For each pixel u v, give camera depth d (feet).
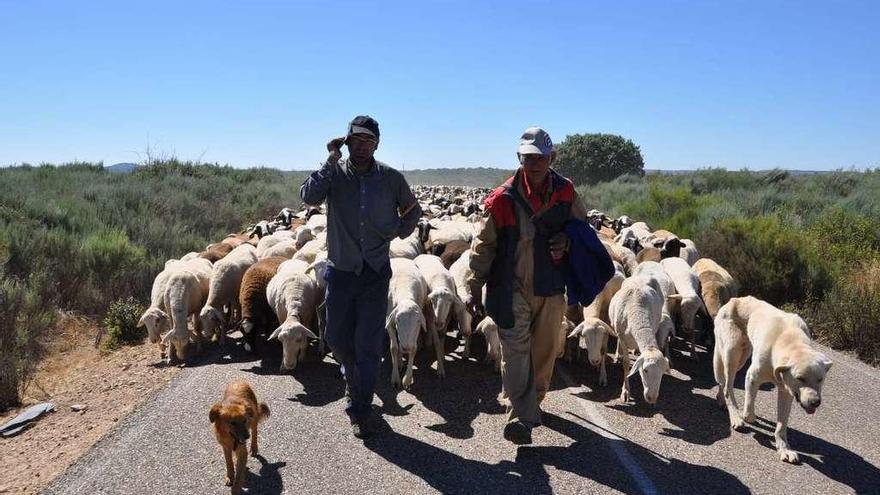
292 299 25.61
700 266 32.45
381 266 17.93
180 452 17.16
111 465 16.43
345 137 17.43
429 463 16.70
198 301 28.63
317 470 16.31
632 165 177.99
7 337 27.68
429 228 42.24
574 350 26.84
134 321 30.89
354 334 18.39
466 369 24.71
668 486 15.58
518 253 16.93
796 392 16.85
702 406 21.09
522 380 17.20
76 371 26.61
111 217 49.47
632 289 22.16
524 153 16.22
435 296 23.53
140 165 85.92
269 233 49.93
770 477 16.12
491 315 17.21
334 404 20.88
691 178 92.99
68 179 66.74
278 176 112.16
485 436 18.40
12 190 49.98
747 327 19.71
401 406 20.81
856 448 17.80
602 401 21.54
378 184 17.56
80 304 34.06
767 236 37.52
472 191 120.06
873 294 29.25
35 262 35.81
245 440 14.82
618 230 59.31
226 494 15.12
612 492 15.25
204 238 54.03
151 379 24.07
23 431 19.92
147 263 38.99
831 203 57.72
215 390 21.97
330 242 17.87
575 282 17.25
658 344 24.14
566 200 17.03
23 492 15.43
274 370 24.56
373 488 15.43
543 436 18.48
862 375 23.98
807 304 32.24
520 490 15.33
